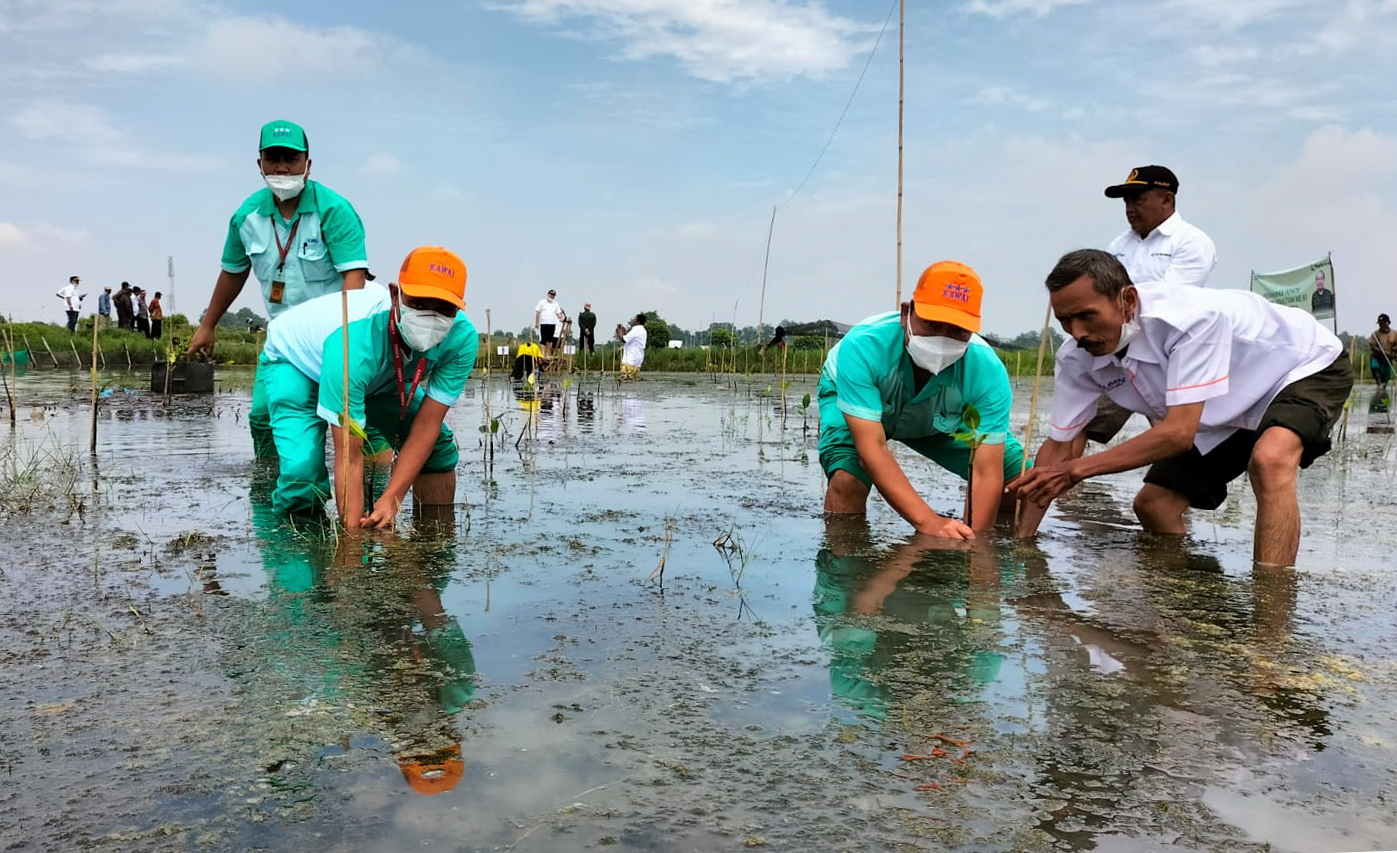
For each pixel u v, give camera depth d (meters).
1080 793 1.59
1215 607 2.74
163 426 7.63
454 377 4.08
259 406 5.38
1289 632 2.50
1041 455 4.11
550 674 2.12
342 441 3.76
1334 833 1.46
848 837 1.43
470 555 3.29
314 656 2.22
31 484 4.59
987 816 1.50
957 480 5.38
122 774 1.62
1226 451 3.83
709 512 4.23
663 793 1.56
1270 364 3.53
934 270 3.59
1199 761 1.71
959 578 3.08
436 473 4.31
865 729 1.84
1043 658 2.27
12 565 3.06
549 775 1.62
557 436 7.60
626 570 3.11
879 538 3.74
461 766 1.66
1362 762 1.71
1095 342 3.50
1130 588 2.96
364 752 1.71
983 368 3.97
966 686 2.08
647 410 10.76
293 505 3.99
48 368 18.97
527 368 12.55
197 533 3.58
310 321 4.05
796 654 2.28
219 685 2.03
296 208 4.96
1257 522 3.41
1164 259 5.05
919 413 4.09
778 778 1.62
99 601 2.65
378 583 2.88
